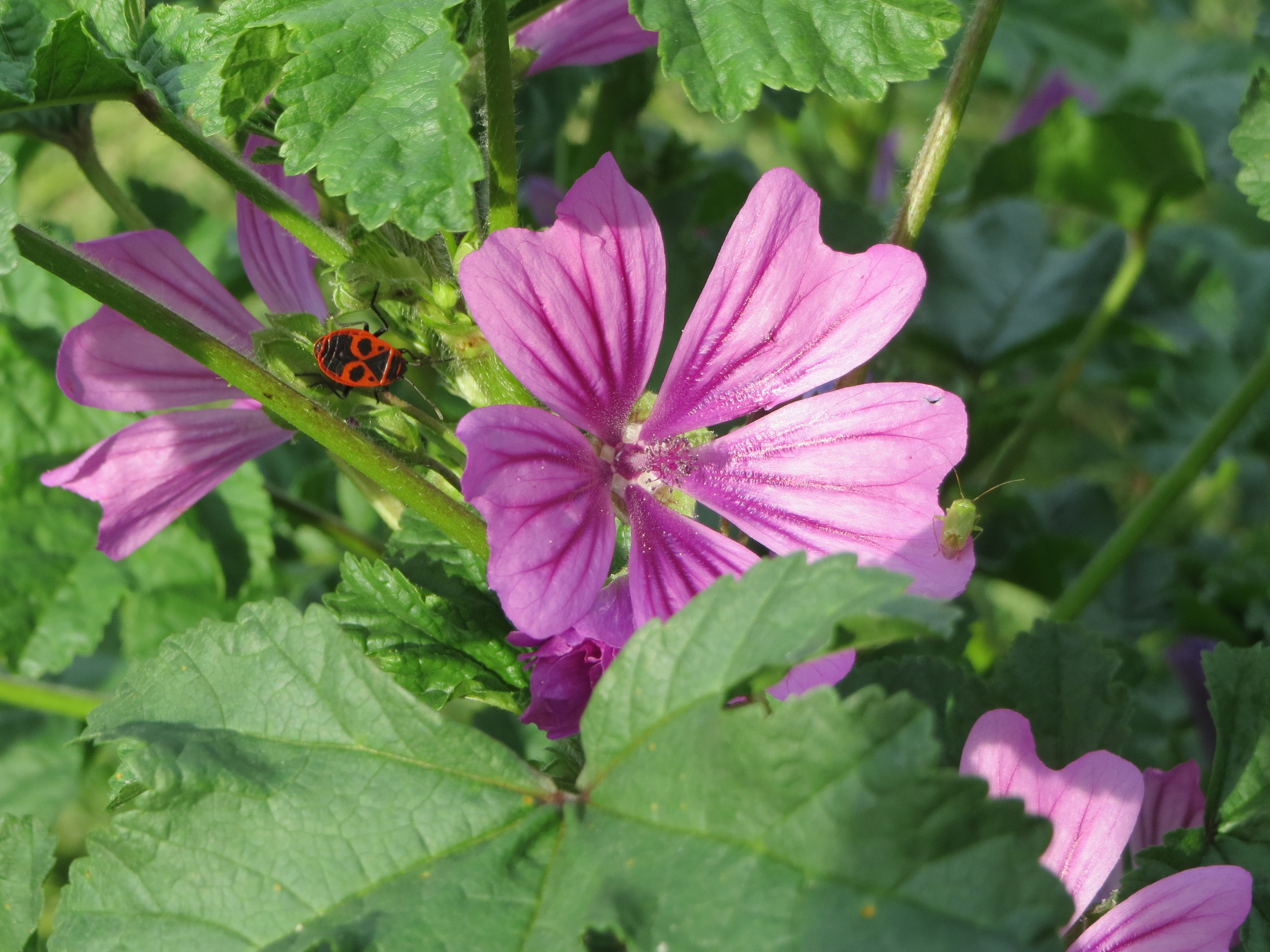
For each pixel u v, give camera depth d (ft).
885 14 0.75
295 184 0.86
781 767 0.65
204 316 0.86
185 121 0.79
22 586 1.00
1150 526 1.04
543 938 0.67
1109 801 0.75
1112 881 0.82
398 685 0.71
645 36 0.89
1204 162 1.07
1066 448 1.58
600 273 0.74
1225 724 0.83
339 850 0.70
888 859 0.63
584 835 0.68
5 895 0.79
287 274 0.87
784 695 0.72
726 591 0.67
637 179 1.12
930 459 0.76
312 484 1.20
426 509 0.77
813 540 0.77
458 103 0.70
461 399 1.03
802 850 0.64
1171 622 1.20
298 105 0.71
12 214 0.71
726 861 0.65
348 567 0.80
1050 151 1.11
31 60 0.77
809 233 0.76
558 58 0.88
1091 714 0.83
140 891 0.70
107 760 1.24
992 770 0.76
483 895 0.69
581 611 0.73
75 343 0.83
